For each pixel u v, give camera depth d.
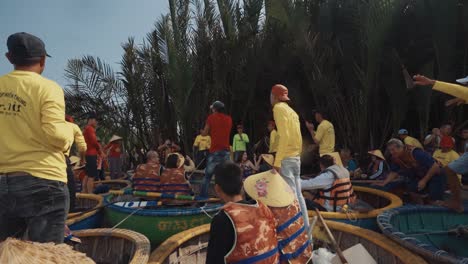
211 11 13.48
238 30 13.04
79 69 12.79
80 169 7.01
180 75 12.21
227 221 1.95
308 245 2.34
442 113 10.28
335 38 10.83
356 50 10.18
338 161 4.80
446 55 8.92
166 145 11.59
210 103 13.34
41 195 2.19
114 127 13.16
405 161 5.33
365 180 7.21
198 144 10.95
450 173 4.14
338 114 10.51
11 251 1.22
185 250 3.28
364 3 9.93
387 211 4.15
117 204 4.99
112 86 13.25
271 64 11.76
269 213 2.07
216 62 12.69
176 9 13.22
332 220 4.23
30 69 2.30
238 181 2.16
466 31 9.05
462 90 3.32
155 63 13.55
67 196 2.36
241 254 1.90
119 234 3.42
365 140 10.05
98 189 6.77
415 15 9.55
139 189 5.29
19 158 2.18
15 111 2.20
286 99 3.88
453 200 4.25
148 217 4.39
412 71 9.70
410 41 9.69
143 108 13.67
